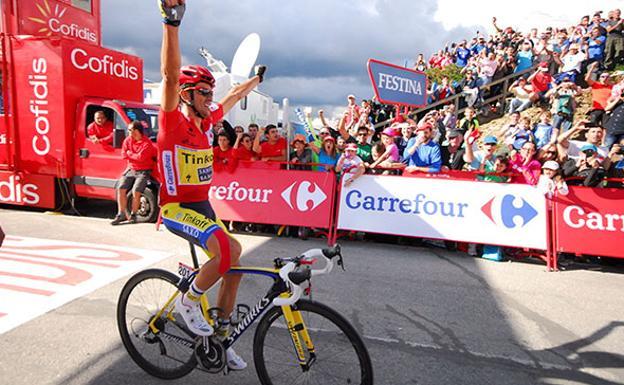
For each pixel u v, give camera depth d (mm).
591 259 5496
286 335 2492
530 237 5223
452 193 5582
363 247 5738
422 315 3625
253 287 4059
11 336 2998
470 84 11648
